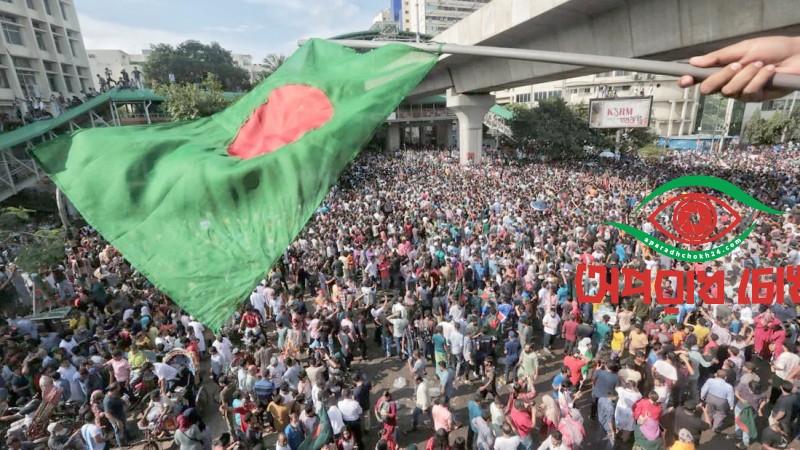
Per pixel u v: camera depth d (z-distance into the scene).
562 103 43.94
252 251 2.91
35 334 11.25
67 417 8.82
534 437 8.05
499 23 22.12
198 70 58.25
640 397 7.15
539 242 14.49
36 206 25.00
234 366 9.16
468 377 9.95
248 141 3.53
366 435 8.50
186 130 3.79
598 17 18.52
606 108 37.84
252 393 8.63
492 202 21.28
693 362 8.23
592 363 9.27
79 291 12.62
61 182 3.32
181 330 10.96
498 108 50.50
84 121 29.88
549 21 19.72
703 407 8.25
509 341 9.54
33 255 12.98
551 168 34.88
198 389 9.53
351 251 15.26
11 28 35.94
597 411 8.17
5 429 8.38
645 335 9.20
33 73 38.03
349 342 10.36
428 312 10.41
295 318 10.58
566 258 13.00
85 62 47.16
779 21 12.23
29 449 7.60
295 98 3.53
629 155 45.44
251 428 7.27
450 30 28.28
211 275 2.86
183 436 6.99
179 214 3.10
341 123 3.20
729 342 9.10
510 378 9.68
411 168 36.62
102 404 8.22
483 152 50.62
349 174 33.44
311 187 3.04
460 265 12.88
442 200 22.39
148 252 3.02
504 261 12.84
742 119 61.34
